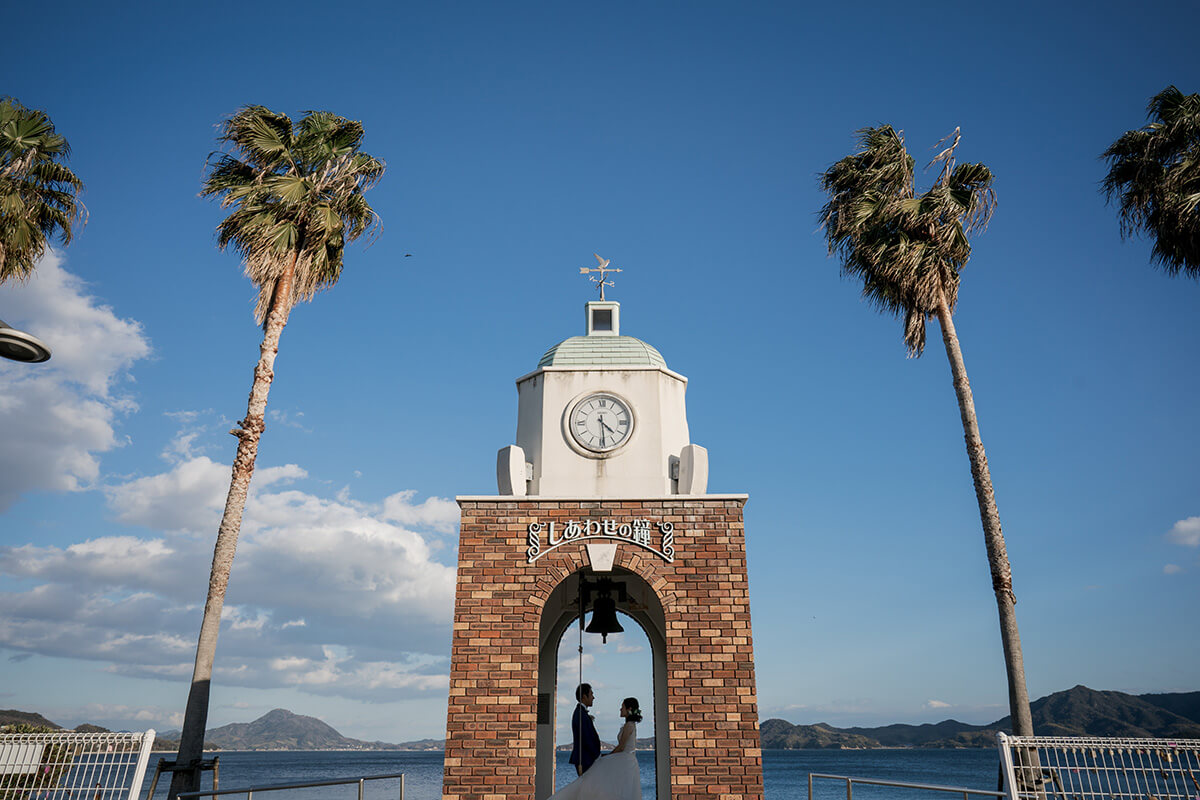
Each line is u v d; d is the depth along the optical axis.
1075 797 9.40
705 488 12.92
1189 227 15.50
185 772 13.11
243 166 17.47
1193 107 15.42
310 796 64.81
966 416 16.41
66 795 9.90
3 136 16.98
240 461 15.12
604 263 15.88
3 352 7.21
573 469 13.24
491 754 11.30
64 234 18.22
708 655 11.66
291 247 16.75
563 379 13.84
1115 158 16.80
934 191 17.58
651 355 14.37
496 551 12.26
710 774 11.12
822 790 82.38
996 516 15.64
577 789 10.95
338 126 17.98
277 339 16.25
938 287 17.16
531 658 11.73
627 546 12.27
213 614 14.10
